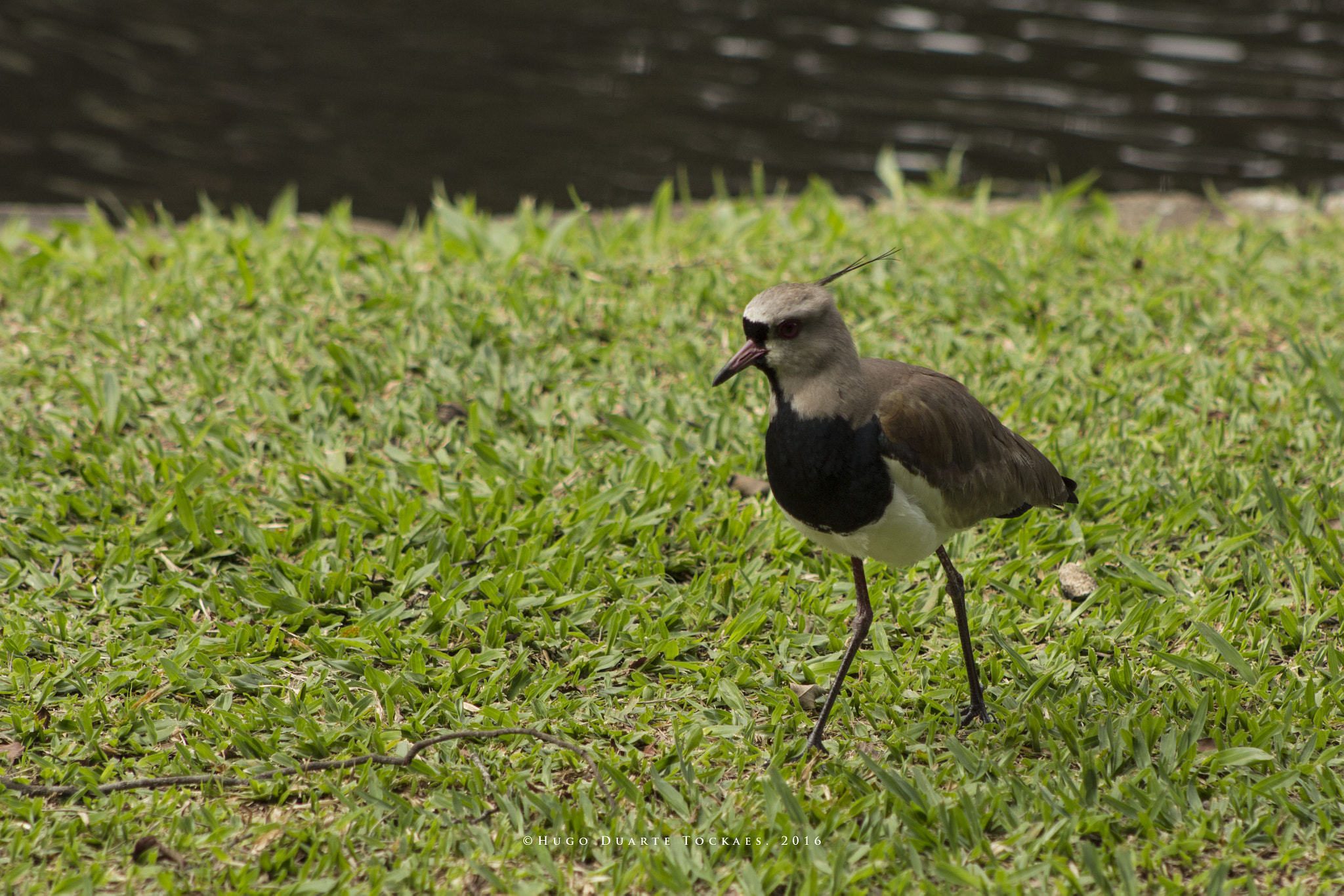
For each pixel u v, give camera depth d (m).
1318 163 23.22
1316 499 10.30
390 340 12.77
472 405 11.41
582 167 23.58
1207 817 7.30
